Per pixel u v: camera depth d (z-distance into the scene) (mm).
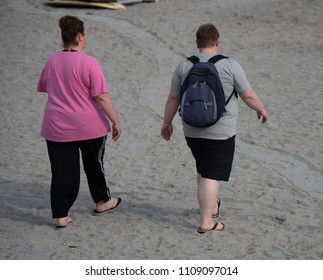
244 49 35594
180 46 36469
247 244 14281
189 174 19172
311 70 31828
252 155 21000
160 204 16703
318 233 15000
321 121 24562
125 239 14547
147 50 35469
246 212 16125
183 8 46156
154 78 30750
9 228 15125
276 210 16328
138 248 14086
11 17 41469
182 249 13984
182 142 22234
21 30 38062
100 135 14562
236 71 13844
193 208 16375
